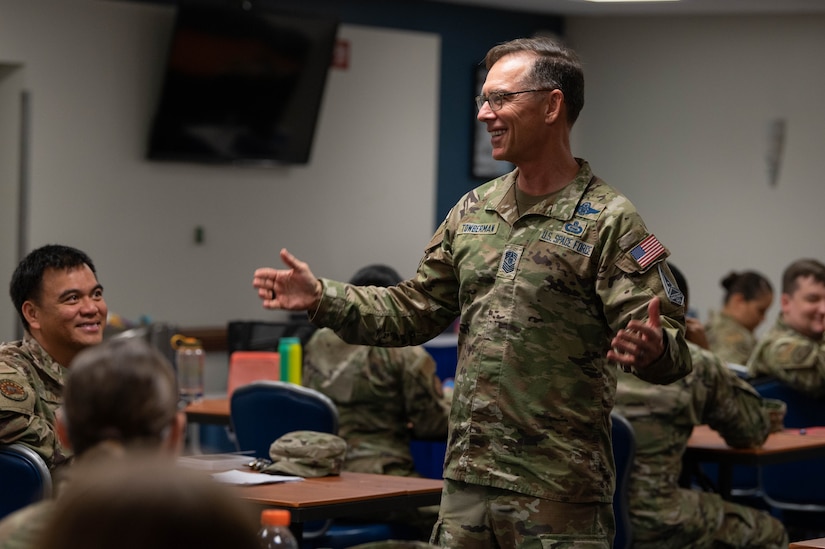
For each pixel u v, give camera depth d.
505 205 3.44
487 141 12.29
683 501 5.47
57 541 1.19
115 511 1.20
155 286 9.82
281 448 4.72
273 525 2.57
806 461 6.65
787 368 6.82
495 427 3.32
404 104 11.31
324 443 4.71
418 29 11.65
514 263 3.35
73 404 1.70
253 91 9.95
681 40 12.04
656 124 12.22
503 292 3.35
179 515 1.21
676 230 12.14
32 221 9.11
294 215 10.66
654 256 3.20
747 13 11.61
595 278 3.28
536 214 3.36
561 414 3.29
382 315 3.52
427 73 11.43
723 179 11.84
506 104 3.36
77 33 9.29
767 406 6.14
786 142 11.49
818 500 6.67
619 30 12.39
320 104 10.36
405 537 5.46
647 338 2.96
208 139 9.85
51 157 9.20
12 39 8.96
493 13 12.22
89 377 1.70
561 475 3.28
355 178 11.03
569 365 3.30
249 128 10.03
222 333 10.12
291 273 3.47
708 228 11.94
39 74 9.11
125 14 9.53
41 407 4.31
